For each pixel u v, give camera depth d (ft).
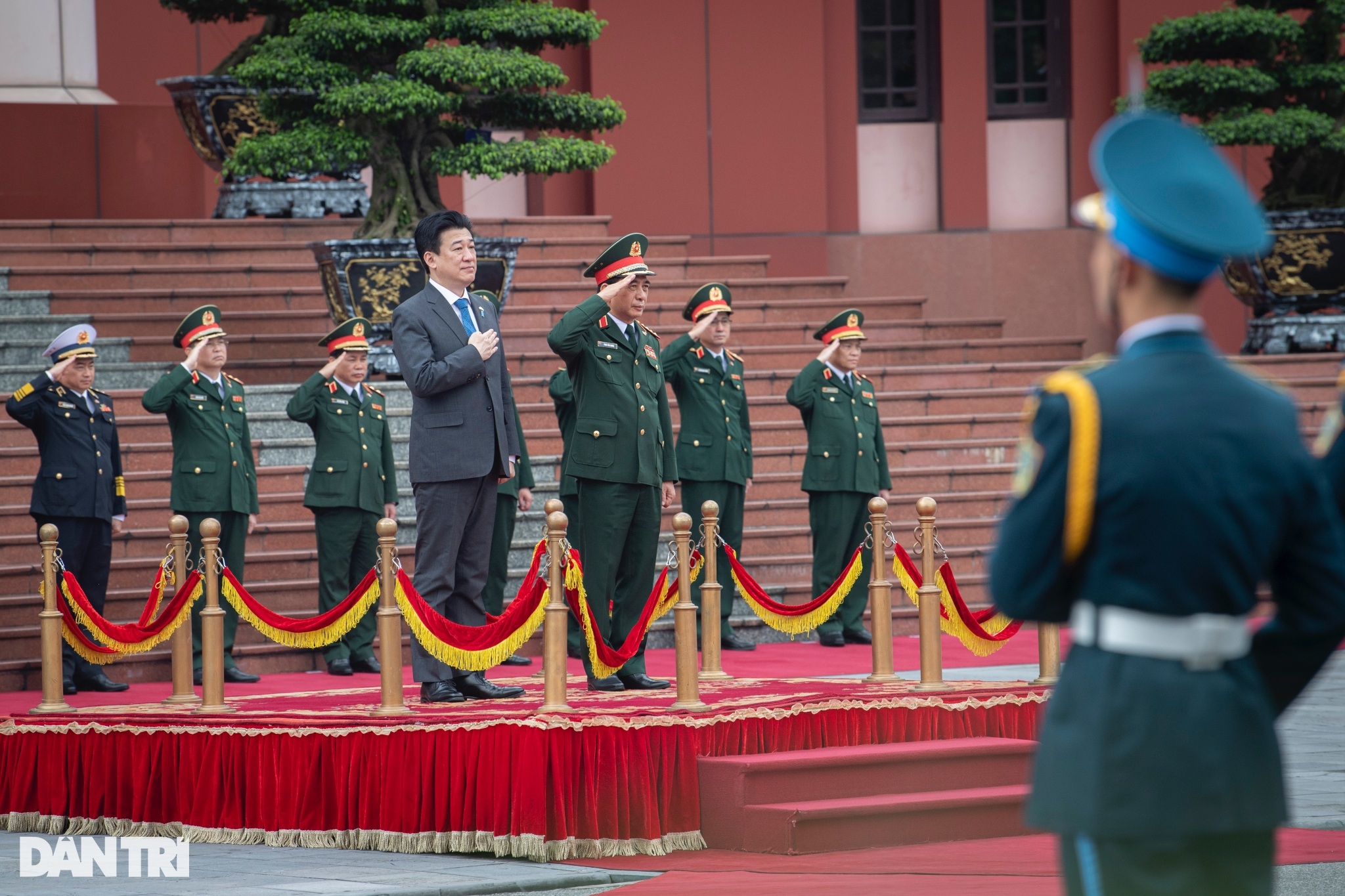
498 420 35.68
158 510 56.65
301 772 33.30
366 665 51.16
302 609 54.70
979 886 26.84
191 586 37.37
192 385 50.16
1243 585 13.85
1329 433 15.49
